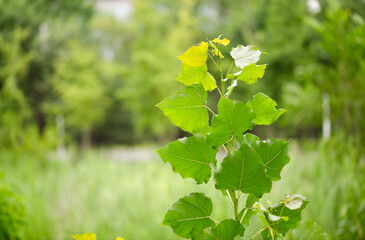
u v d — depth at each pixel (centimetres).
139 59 1598
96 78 1844
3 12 1502
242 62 100
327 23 365
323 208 341
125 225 445
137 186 555
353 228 296
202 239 103
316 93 464
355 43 347
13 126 817
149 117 1675
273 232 103
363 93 352
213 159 102
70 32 1920
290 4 1261
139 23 1756
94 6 2106
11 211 243
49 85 1861
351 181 341
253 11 1677
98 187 564
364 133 354
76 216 462
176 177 579
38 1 1667
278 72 1261
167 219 102
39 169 698
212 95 1650
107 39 2427
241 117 96
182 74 102
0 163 648
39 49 1780
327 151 391
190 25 1720
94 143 2588
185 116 100
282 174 428
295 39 1255
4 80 1176
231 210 372
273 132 1479
